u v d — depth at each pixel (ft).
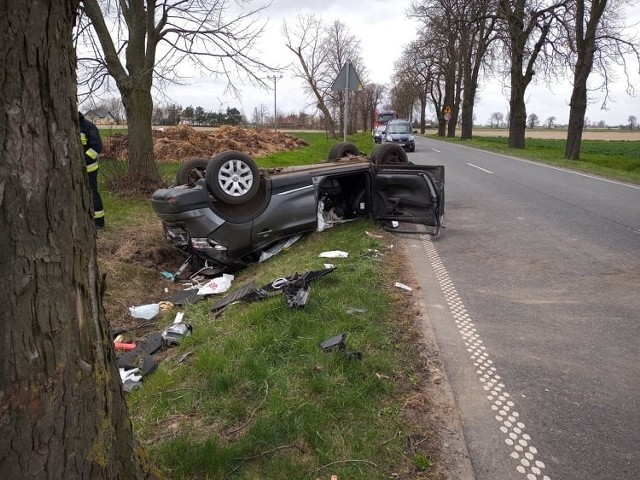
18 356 4.94
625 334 13.24
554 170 53.26
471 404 10.08
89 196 5.79
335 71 114.52
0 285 4.81
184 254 23.02
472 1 85.10
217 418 9.55
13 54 4.66
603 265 19.15
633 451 8.71
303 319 13.12
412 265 19.45
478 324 13.94
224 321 14.17
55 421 5.27
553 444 8.89
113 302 17.80
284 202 21.74
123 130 59.26
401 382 10.71
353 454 8.42
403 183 24.18
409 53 151.12
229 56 34.19
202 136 57.31
